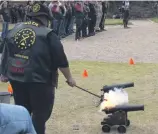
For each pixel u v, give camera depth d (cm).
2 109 285
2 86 976
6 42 510
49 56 495
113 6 4409
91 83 1039
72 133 682
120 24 3300
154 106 832
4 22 1897
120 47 1791
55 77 512
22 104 519
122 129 673
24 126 286
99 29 2567
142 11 4506
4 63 515
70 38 2170
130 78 1098
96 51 1664
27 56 489
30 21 508
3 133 280
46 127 707
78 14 2039
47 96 505
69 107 823
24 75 489
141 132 683
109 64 1341
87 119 751
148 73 1172
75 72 1189
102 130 685
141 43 1936
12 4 3594
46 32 494
